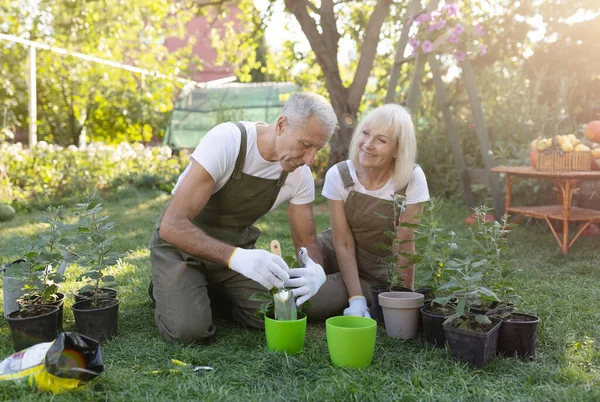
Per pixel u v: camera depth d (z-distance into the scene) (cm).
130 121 1343
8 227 534
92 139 1423
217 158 213
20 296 232
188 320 211
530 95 634
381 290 248
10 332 225
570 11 572
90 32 1020
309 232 251
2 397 161
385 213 251
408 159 238
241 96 1173
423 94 745
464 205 633
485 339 185
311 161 206
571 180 388
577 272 337
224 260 208
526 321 196
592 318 240
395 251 242
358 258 270
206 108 1172
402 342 218
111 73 1136
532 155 440
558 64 592
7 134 814
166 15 991
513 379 179
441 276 228
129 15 1020
